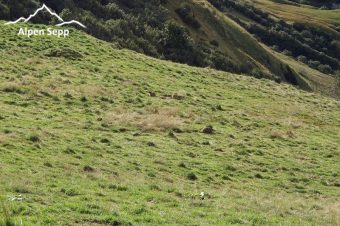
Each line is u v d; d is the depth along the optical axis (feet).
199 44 369.30
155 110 131.34
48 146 88.63
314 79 522.47
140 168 85.76
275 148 117.50
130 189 69.77
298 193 87.86
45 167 75.10
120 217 55.06
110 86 149.18
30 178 66.74
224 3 652.89
